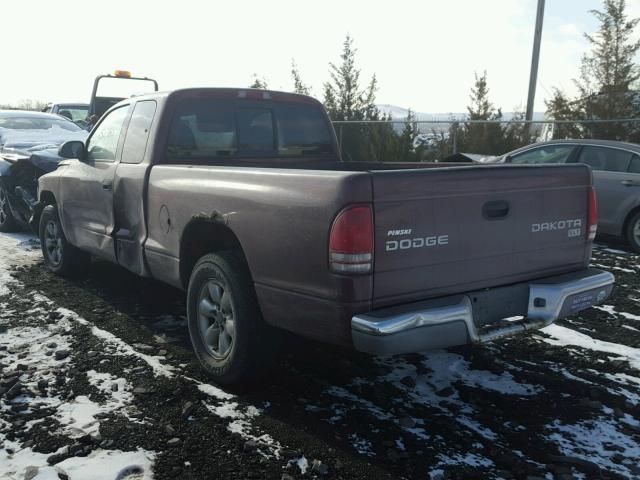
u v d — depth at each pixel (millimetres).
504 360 4574
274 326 3705
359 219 3047
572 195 3982
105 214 5336
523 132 15109
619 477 3098
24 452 3207
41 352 4551
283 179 3457
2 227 9352
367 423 3562
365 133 17391
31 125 10672
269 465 3119
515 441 3412
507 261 3666
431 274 3316
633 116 16203
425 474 3064
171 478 2994
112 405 3732
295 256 3350
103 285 6398
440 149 16016
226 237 4156
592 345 4910
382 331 2992
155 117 4789
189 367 4309
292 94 5438
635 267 7699
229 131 5055
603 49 17578
